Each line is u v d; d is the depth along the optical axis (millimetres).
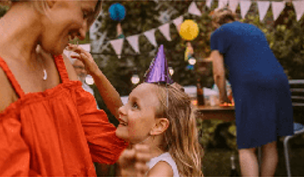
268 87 2129
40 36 706
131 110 962
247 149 2176
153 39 3113
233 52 2250
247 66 2166
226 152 4062
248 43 2219
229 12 2525
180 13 4027
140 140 963
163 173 946
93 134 978
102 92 1093
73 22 703
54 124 761
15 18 692
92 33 3789
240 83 2170
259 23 4000
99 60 3805
